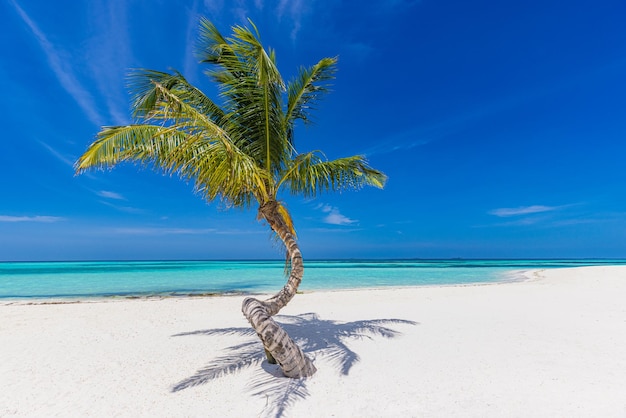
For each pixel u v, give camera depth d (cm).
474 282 2498
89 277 3186
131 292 1941
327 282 2598
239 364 580
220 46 564
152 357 633
